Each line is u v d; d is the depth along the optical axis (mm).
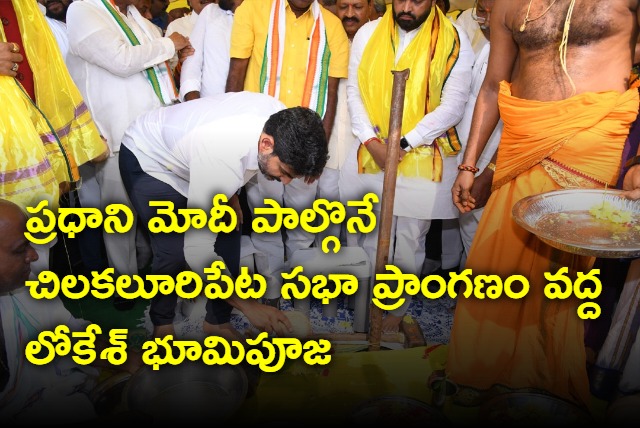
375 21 1969
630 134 1523
